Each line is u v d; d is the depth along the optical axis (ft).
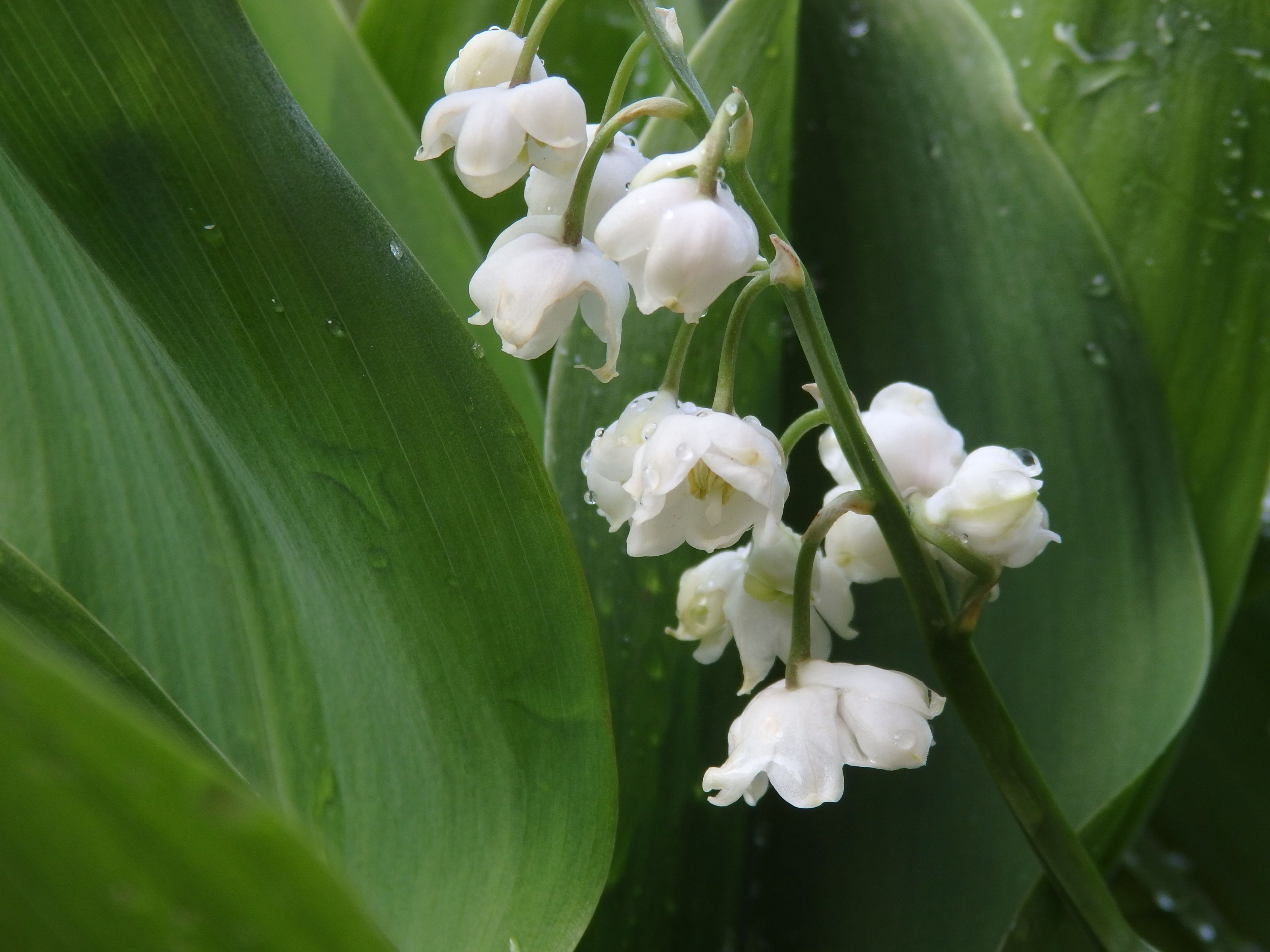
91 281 0.49
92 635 0.46
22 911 0.40
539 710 0.49
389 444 0.47
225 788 0.39
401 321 0.46
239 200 0.46
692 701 0.57
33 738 0.38
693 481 0.47
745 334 0.58
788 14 0.57
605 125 0.47
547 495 0.47
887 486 0.47
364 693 0.52
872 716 0.47
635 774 0.56
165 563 0.54
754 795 0.48
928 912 0.58
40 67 0.45
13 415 0.54
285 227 0.46
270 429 0.48
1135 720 0.57
